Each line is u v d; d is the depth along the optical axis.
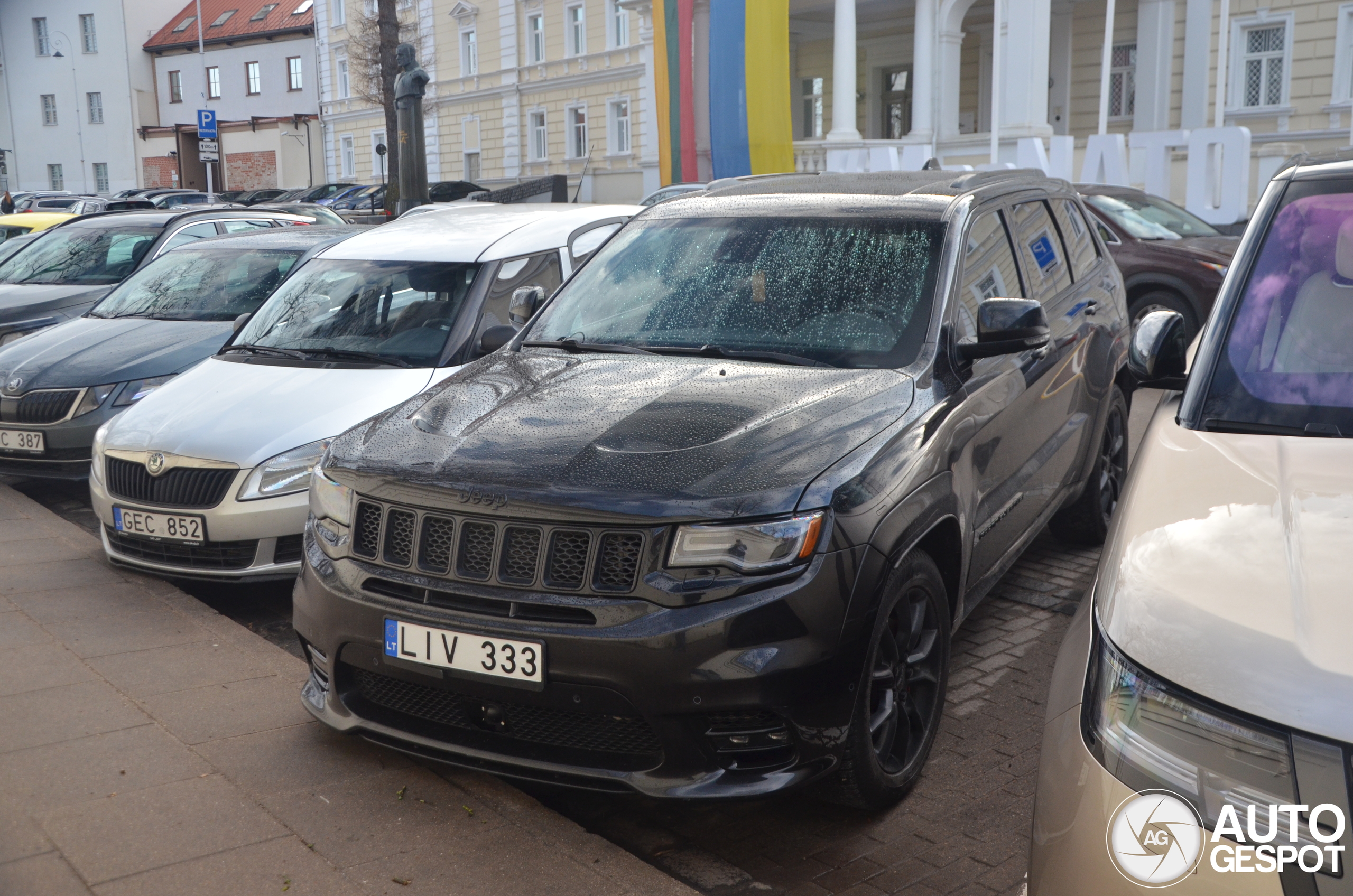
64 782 3.29
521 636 2.84
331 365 5.54
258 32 54.50
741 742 2.85
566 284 4.43
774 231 4.18
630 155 37.28
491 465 3.05
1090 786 1.83
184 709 3.79
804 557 2.83
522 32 40.31
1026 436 4.18
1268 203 2.98
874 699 3.16
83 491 7.77
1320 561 1.84
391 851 2.92
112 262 9.69
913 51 29.33
